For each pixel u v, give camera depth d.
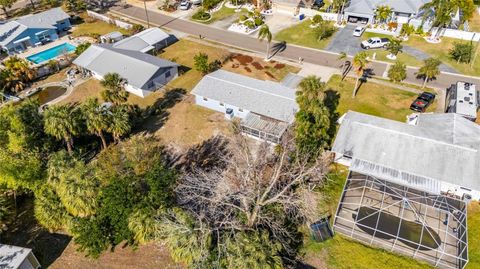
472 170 42.72
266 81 62.16
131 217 37.12
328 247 39.09
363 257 37.84
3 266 34.50
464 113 53.09
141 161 43.84
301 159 44.16
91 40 85.69
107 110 49.38
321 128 46.81
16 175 42.28
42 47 84.25
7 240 41.06
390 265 36.97
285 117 53.31
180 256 34.69
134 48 75.94
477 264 36.69
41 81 70.81
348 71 70.31
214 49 80.31
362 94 63.28
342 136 48.94
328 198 44.22
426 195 41.75
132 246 39.94
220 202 37.78
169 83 68.56
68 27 93.12
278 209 38.69
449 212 39.78
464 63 72.25
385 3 87.81
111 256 39.03
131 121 55.09
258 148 49.12
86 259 38.88
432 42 79.81
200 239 34.34
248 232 36.06
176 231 34.50
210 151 52.00
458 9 82.12
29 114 51.06
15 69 67.69
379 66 71.69
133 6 105.69
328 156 48.56
